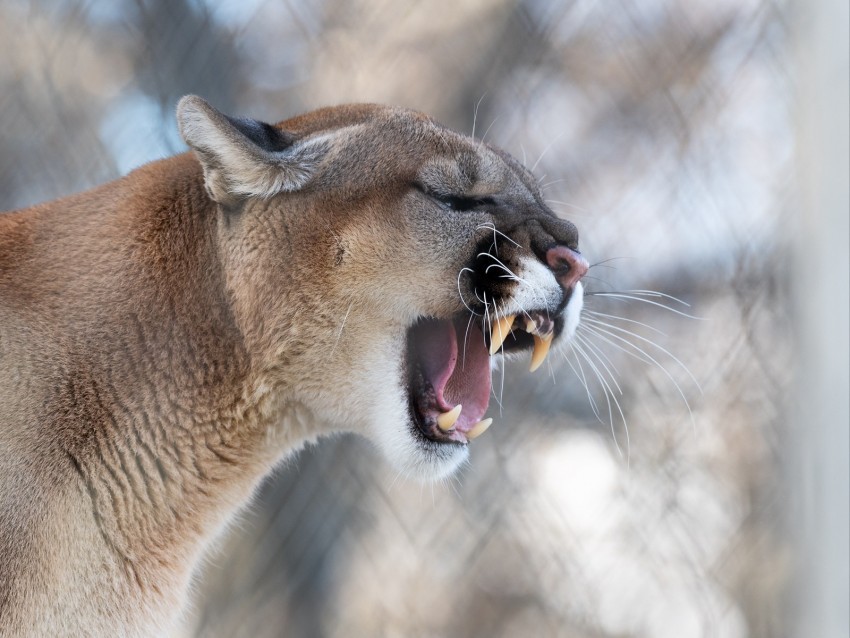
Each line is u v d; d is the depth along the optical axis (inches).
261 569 613.3
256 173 357.4
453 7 671.1
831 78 349.4
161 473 355.6
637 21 699.4
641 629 653.9
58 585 328.2
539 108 699.4
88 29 631.2
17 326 342.0
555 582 655.1
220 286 361.1
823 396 357.1
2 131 631.8
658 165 678.5
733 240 650.8
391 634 650.8
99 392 344.8
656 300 657.6
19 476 326.0
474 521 651.5
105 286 355.9
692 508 649.0
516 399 637.9
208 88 621.6
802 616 422.3
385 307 366.9
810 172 370.9
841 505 349.7
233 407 363.9
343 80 648.4
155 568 356.8
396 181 371.2
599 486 671.8
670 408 642.2
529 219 384.5
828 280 352.2
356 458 627.5
